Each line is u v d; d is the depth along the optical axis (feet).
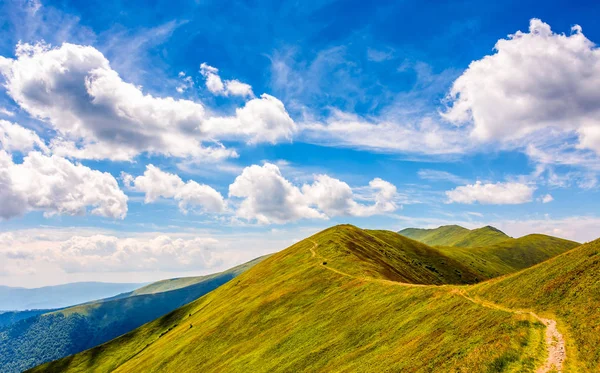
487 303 154.40
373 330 184.96
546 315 123.75
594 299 116.88
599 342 96.53
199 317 422.82
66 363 505.66
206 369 243.40
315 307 256.52
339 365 165.17
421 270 505.66
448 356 121.08
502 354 104.37
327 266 341.41
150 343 488.02
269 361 206.08
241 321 294.25
